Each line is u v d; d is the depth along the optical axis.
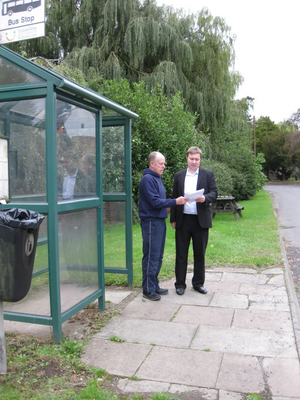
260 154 22.20
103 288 4.01
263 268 5.78
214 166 16.00
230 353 3.01
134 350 3.08
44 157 3.16
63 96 3.22
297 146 49.31
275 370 2.73
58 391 2.44
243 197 21.00
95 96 3.52
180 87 14.77
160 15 14.84
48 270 3.19
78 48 13.76
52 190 3.08
